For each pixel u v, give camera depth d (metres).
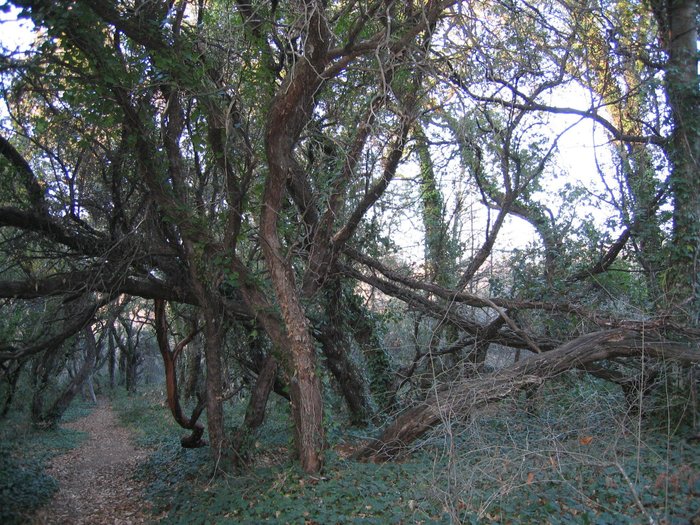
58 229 11.19
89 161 11.87
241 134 10.34
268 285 10.38
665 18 11.71
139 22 8.70
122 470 15.63
